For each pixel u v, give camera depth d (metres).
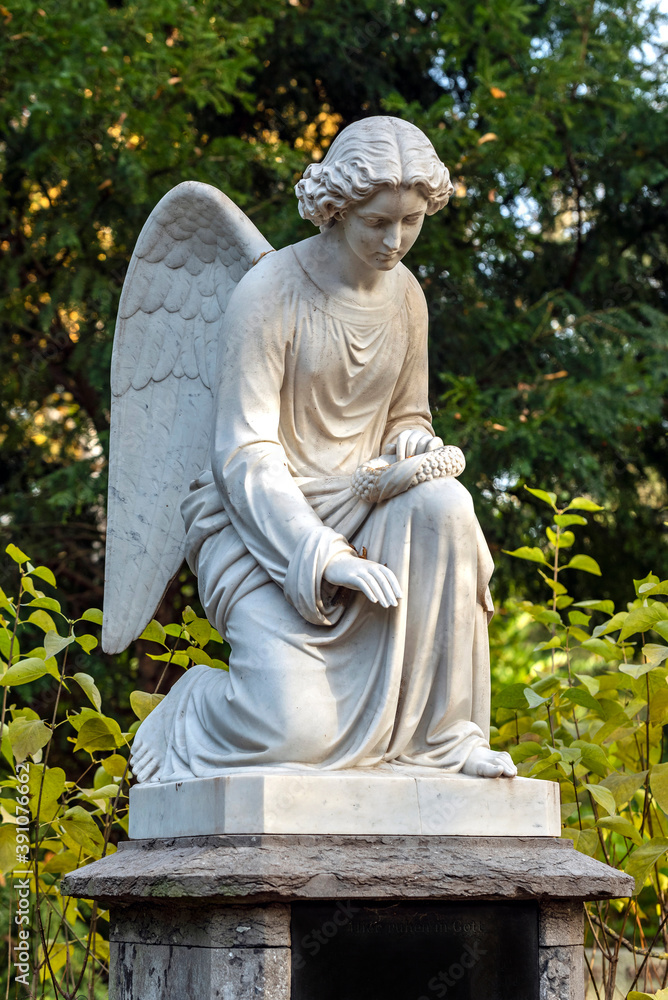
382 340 3.04
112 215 7.06
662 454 8.11
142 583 3.31
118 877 2.48
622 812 3.98
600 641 3.44
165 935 2.55
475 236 7.32
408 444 2.88
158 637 3.66
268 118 8.29
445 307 7.26
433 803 2.52
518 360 7.57
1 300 6.95
